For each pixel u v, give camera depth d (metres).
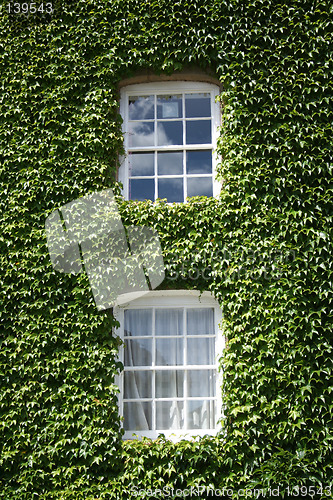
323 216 7.61
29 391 7.21
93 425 7.05
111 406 7.11
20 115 8.34
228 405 7.05
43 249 7.73
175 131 8.61
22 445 7.04
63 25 8.66
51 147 8.15
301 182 7.76
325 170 7.76
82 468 6.93
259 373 7.07
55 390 7.23
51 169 8.06
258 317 7.27
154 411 7.45
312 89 8.07
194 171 8.42
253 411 6.98
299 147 7.86
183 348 7.70
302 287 7.34
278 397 7.00
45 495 6.85
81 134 8.16
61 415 7.07
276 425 6.91
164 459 6.93
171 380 7.63
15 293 7.54
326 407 6.93
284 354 7.12
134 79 8.60
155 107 8.68
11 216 7.90
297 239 7.52
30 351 7.35
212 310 7.84
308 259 7.44
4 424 7.08
